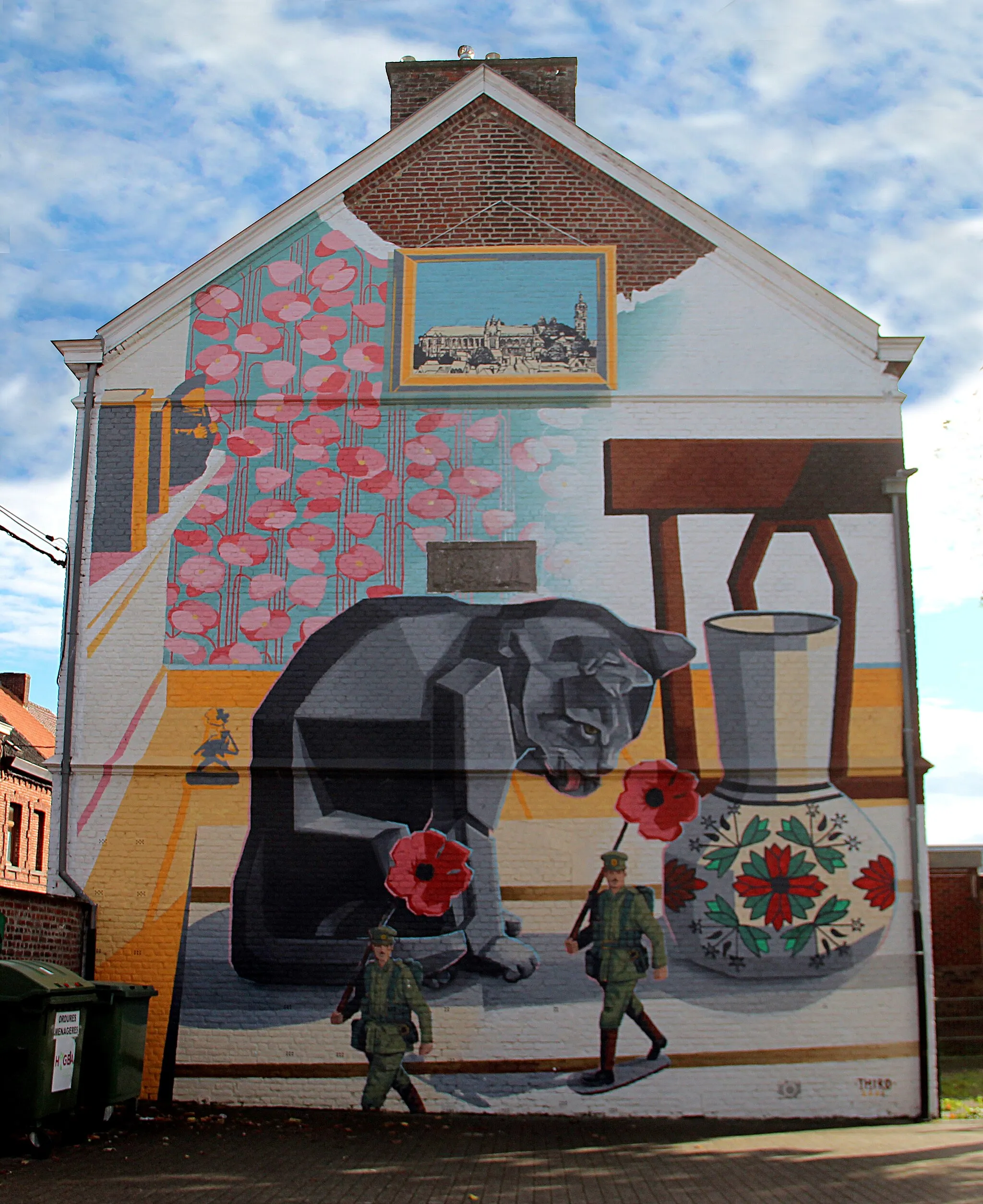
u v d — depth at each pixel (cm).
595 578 1325
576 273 1402
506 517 1341
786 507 1342
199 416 1373
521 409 1368
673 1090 1215
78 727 1300
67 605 1332
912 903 1259
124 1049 1071
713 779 1280
